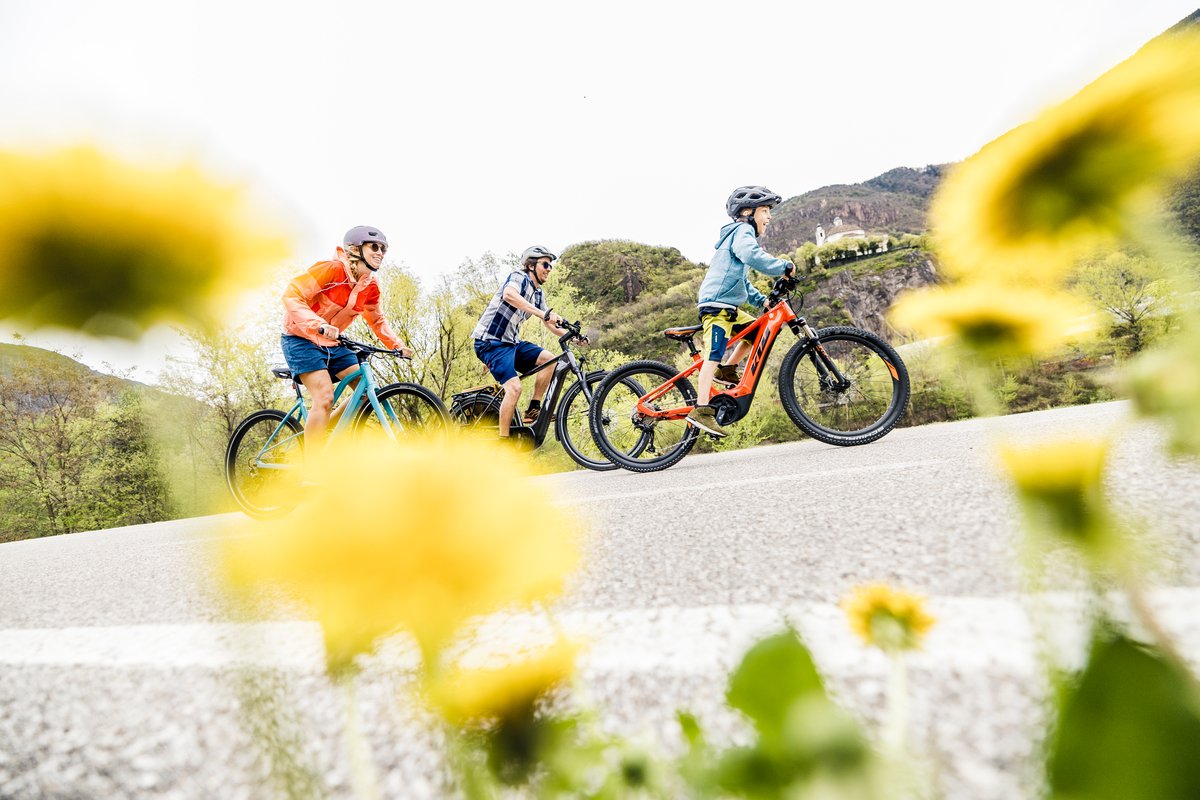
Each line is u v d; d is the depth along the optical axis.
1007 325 0.21
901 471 1.98
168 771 0.74
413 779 0.63
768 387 11.34
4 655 1.31
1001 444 0.23
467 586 0.20
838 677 0.67
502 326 3.74
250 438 3.44
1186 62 0.17
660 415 3.64
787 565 1.13
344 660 0.21
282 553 0.20
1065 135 0.19
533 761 0.27
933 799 0.24
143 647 1.19
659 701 0.71
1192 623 0.52
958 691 0.61
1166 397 0.18
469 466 0.20
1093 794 0.20
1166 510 0.90
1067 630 0.22
